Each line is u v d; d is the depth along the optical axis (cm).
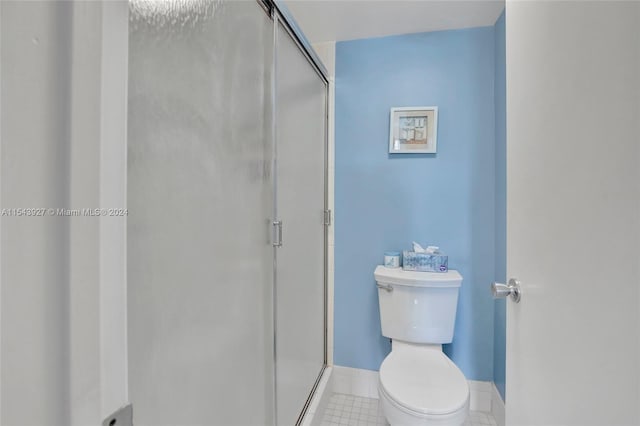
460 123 182
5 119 29
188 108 70
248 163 98
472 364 182
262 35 108
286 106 131
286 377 131
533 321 75
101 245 32
